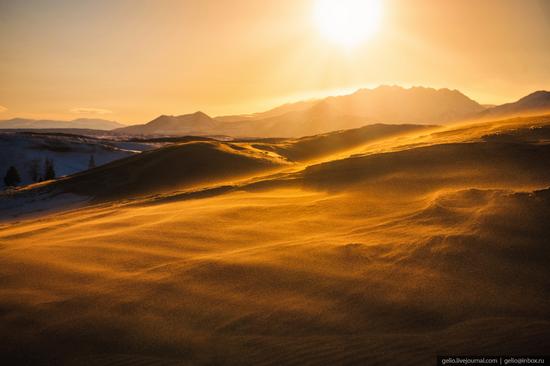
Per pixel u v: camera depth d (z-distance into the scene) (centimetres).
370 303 726
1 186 9431
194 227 1421
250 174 4800
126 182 4862
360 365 541
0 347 667
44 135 17025
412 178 1964
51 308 800
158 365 592
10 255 1185
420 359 539
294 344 612
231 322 698
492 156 2077
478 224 1076
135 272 980
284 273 899
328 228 1300
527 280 763
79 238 1391
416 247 984
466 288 752
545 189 1234
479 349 550
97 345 660
